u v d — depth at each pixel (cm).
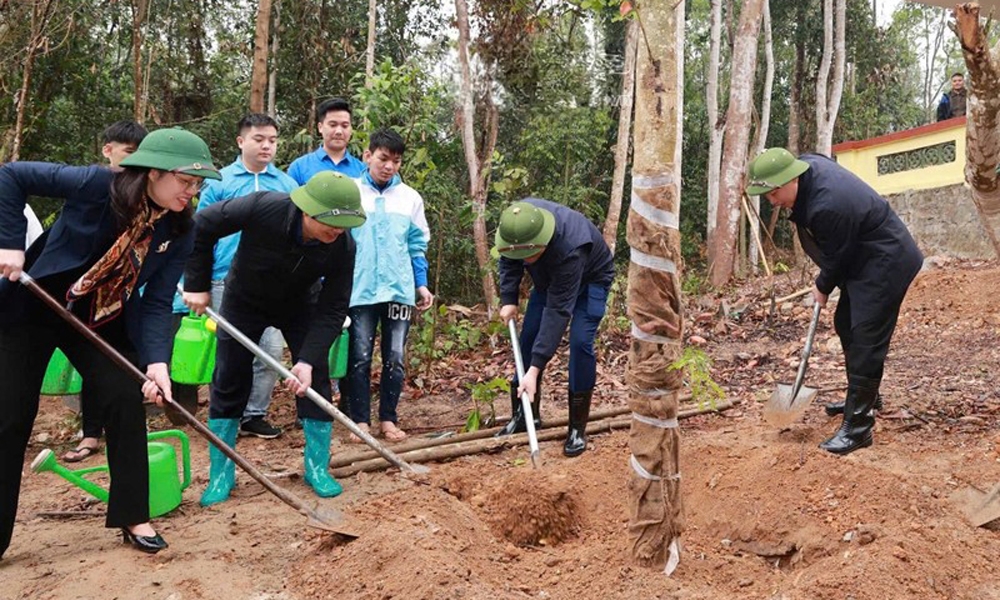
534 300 502
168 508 384
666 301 292
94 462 493
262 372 534
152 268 336
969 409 528
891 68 2277
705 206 2177
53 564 331
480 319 937
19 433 324
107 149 460
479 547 342
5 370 319
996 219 402
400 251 532
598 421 546
